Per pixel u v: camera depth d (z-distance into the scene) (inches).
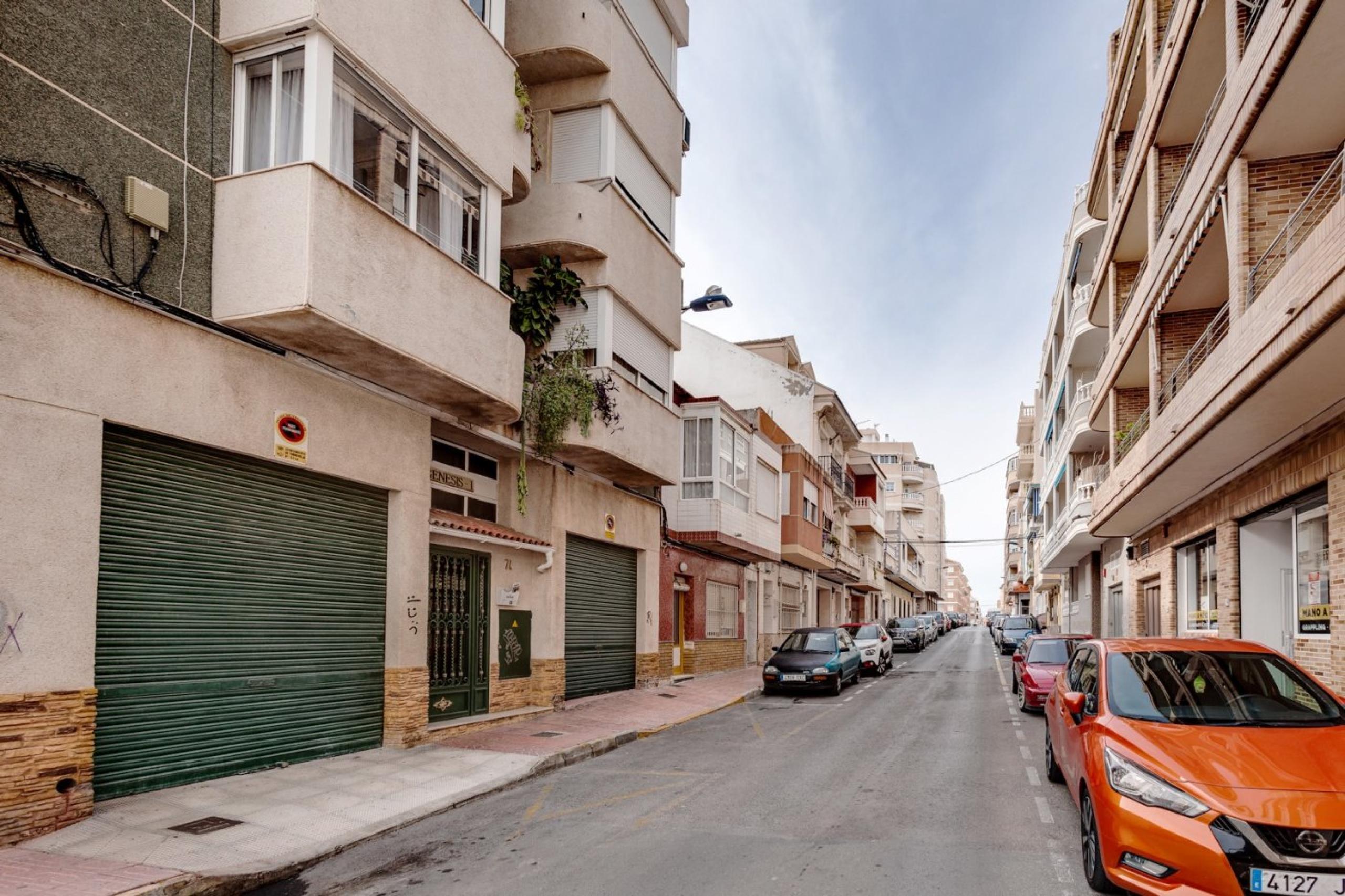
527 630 531.8
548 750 403.5
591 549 626.5
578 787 344.8
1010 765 389.4
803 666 727.7
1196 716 231.3
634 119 607.8
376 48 338.0
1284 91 340.8
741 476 905.5
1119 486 642.2
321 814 278.1
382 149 348.8
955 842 256.8
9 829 229.3
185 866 218.8
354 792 307.7
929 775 366.0
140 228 278.8
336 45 317.7
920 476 3307.1
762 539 975.0
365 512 384.2
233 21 313.4
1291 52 317.4
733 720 565.0
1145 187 631.8
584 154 576.7
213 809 271.9
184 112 298.2
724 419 848.9
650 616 708.7
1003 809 301.4
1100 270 793.6
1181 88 518.3
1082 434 979.3
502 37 448.1
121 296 267.3
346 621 371.2
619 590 674.2
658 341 661.3
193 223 299.3
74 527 249.4
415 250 353.4
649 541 712.4
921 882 218.8
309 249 295.1
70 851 225.3
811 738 478.9
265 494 329.7
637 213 613.6
